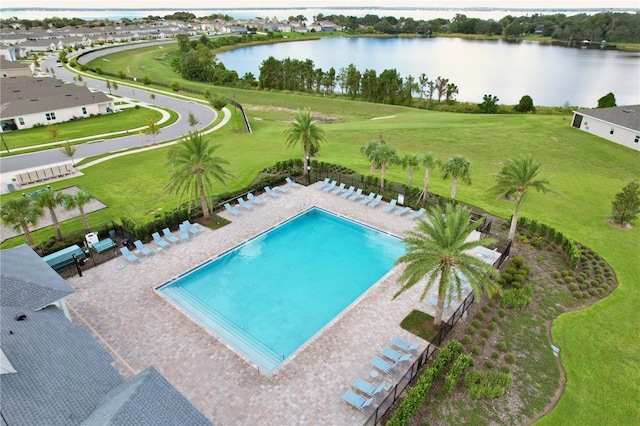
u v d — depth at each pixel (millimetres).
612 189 39219
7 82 77000
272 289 25500
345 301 24500
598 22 189250
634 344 20688
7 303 17812
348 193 36906
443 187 39625
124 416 12305
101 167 45312
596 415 17000
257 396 17422
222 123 67062
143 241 29656
